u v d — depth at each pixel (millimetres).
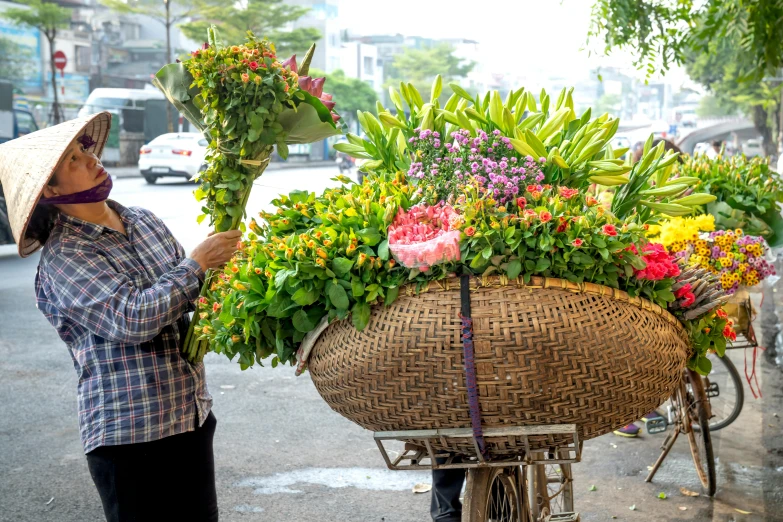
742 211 4414
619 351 1885
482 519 2148
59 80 42094
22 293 8898
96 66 49125
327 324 1997
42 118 36875
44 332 7246
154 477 2357
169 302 2258
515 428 1878
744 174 4477
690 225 3842
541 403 1851
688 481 4301
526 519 2699
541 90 2428
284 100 2340
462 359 1836
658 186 2383
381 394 1924
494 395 1838
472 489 2195
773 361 6465
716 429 4945
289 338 2137
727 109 39594
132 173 28516
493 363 1822
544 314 1837
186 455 2455
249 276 2053
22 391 5645
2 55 38250
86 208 2387
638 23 6367
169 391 2367
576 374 1850
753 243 3811
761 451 4684
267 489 4172
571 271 1899
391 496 4102
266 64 2307
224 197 2439
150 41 53438
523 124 2312
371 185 2207
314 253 1945
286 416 5285
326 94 2477
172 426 2363
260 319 2074
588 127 2254
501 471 2436
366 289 1905
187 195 20266
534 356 1820
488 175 2121
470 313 1837
